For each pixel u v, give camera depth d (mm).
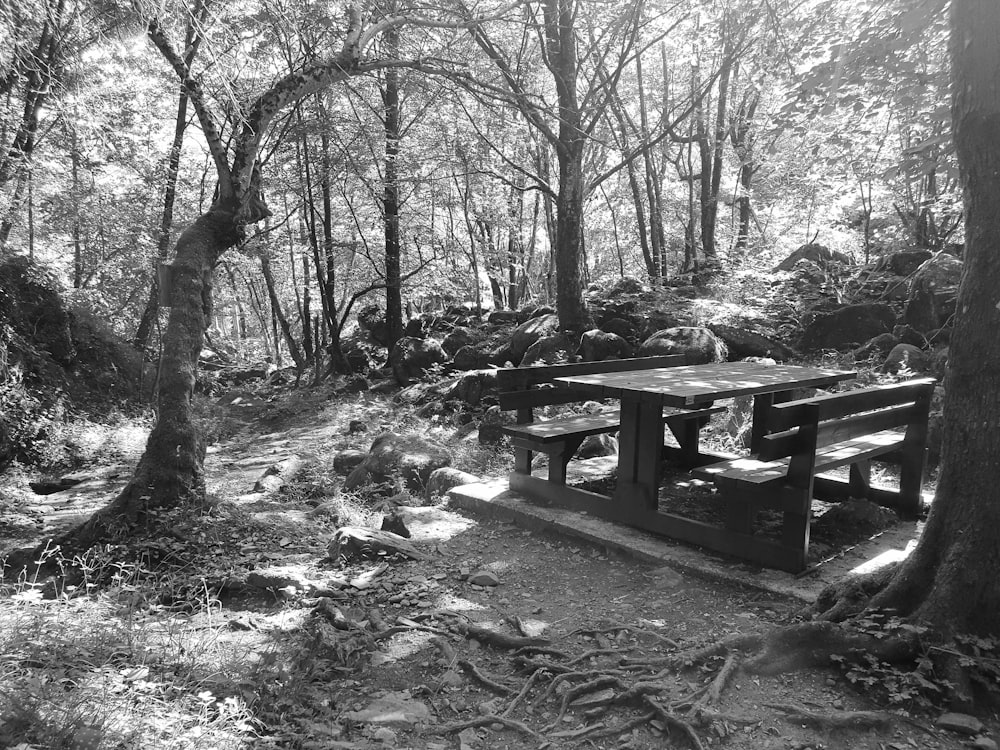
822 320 11117
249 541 5348
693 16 12648
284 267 24078
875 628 3350
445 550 5199
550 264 20969
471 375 12039
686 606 4152
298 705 3111
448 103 15305
